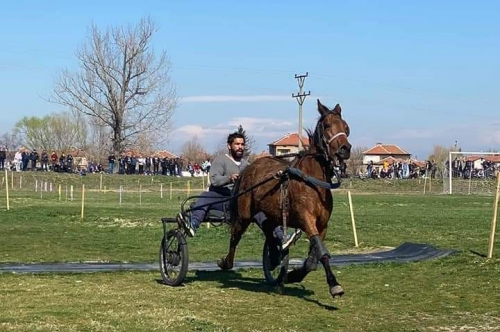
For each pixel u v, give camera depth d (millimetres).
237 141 14336
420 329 10367
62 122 105375
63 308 11320
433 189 71188
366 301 12391
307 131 12430
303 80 67062
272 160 13188
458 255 18109
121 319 10539
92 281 14336
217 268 16734
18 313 10867
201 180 68312
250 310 11492
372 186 71438
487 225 30125
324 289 13570
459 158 75938
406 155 142250
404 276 15195
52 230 27125
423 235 25562
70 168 71125
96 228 28375
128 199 51969
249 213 13352
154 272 15672
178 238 13773
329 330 10219
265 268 13969
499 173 17562
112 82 77188
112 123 77625
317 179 11938
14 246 21469
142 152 79000
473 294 13047
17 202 45719
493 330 10359
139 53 77312
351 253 20875
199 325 10250
